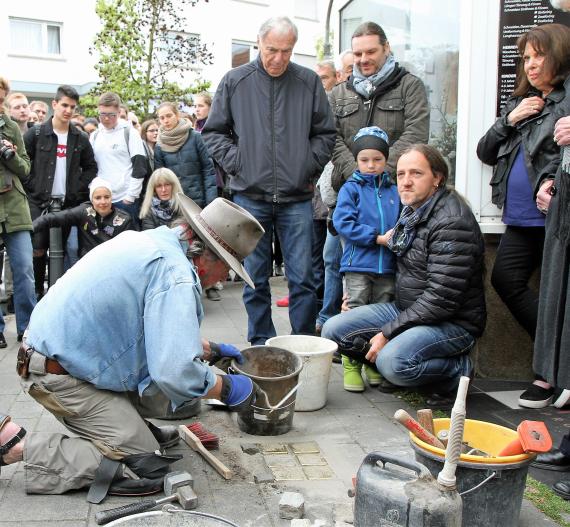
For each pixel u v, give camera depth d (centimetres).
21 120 703
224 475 286
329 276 511
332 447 323
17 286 495
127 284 258
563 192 315
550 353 320
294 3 1881
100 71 1155
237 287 738
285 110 422
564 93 369
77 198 598
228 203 280
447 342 365
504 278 400
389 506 206
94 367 261
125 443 269
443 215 361
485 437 267
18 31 1698
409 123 443
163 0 1140
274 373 354
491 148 402
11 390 392
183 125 648
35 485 266
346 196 412
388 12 562
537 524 259
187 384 251
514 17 406
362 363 408
